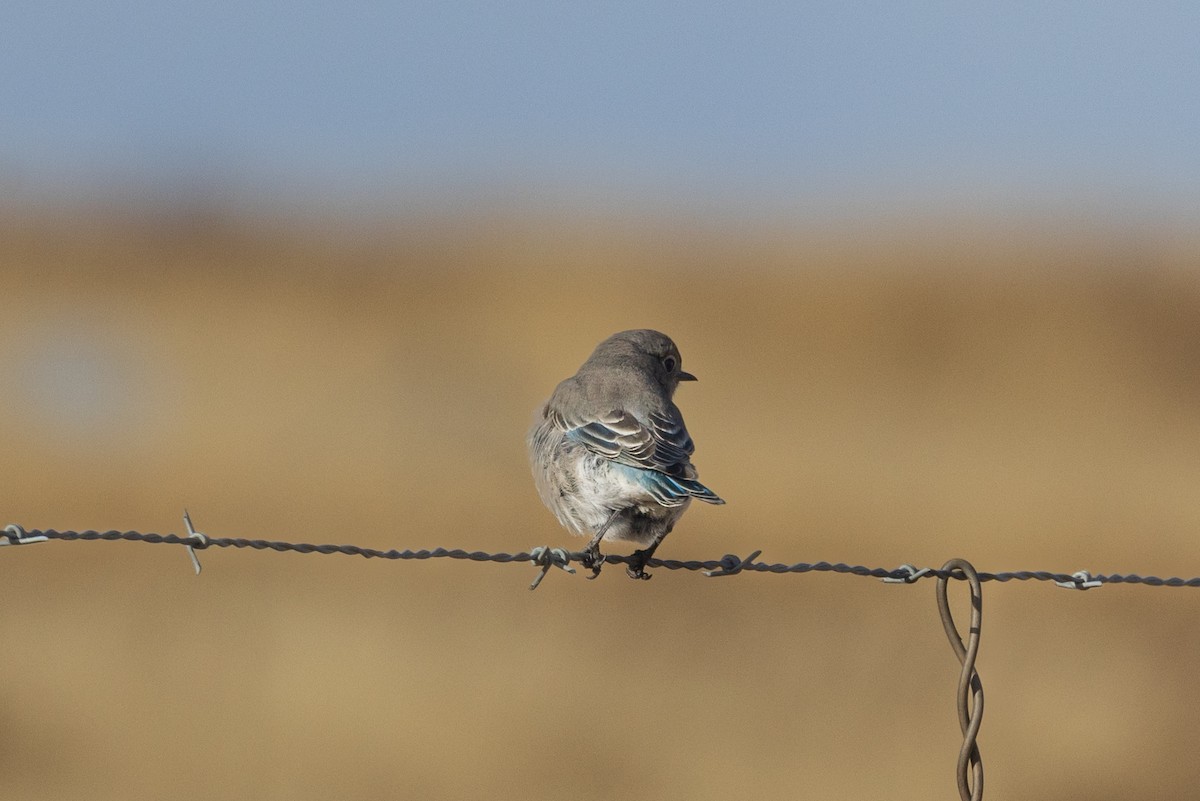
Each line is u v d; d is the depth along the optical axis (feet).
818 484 67.31
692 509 63.41
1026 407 85.81
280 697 42.16
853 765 40.11
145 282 117.80
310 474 66.90
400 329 100.53
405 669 43.88
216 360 93.45
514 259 125.70
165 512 62.23
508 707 42.16
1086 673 47.11
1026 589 55.98
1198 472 72.84
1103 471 72.23
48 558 55.16
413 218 146.82
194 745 39.58
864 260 112.57
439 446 71.00
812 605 53.11
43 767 38.17
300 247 133.18
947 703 44.34
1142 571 58.34
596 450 31.14
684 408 83.05
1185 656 48.85
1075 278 104.99
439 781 38.40
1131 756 41.14
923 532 61.52
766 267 114.32
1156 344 96.73
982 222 131.03
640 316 104.68
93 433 74.23
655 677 45.06
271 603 49.57
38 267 122.31
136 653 44.88
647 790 38.34
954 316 99.81
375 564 55.06
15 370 87.76
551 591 52.60
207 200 139.54
